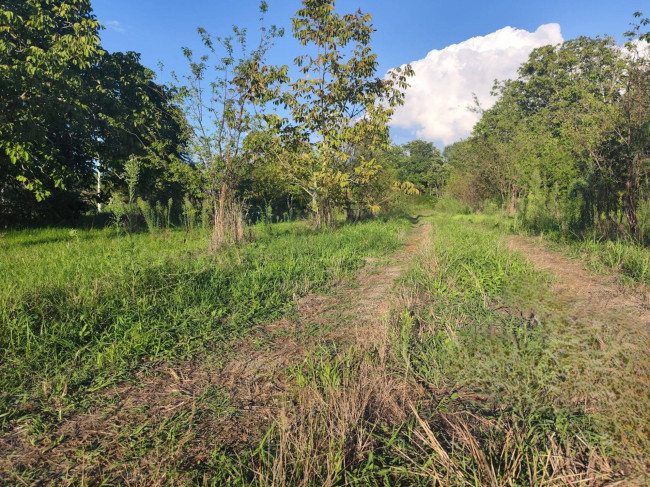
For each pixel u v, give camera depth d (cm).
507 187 2322
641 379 266
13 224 1348
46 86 1089
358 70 1328
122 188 1653
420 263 691
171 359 337
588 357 300
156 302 451
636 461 200
